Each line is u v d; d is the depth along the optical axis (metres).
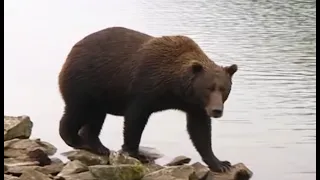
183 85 12.53
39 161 12.66
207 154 13.10
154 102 12.98
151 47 13.08
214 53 28.67
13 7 48.59
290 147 14.24
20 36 33.94
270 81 22.25
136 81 13.04
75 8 50.00
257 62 26.41
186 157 13.34
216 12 48.66
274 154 13.79
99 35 13.77
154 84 12.84
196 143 13.18
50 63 26.33
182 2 56.34
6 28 37.00
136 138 13.30
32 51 29.17
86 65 13.61
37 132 15.57
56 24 39.94
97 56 13.55
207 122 13.07
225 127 15.97
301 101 18.88
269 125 15.97
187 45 13.01
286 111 17.61
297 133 15.35
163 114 17.61
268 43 32.22
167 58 12.85
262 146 14.24
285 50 29.73
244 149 14.17
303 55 28.12
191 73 12.38
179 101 12.98
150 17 44.09
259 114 17.20
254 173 12.66
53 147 13.98
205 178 12.35
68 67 13.86
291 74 23.36
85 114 13.88
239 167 12.66
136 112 13.12
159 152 14.05
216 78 12.29
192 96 12.51
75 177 11.49
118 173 11.47
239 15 46.50
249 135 15.21
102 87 13.52
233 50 29.55
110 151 13.71
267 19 44.12
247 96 19.58
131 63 13.20
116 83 13.36
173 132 15.73
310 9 50.03
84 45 13.80
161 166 12.92
